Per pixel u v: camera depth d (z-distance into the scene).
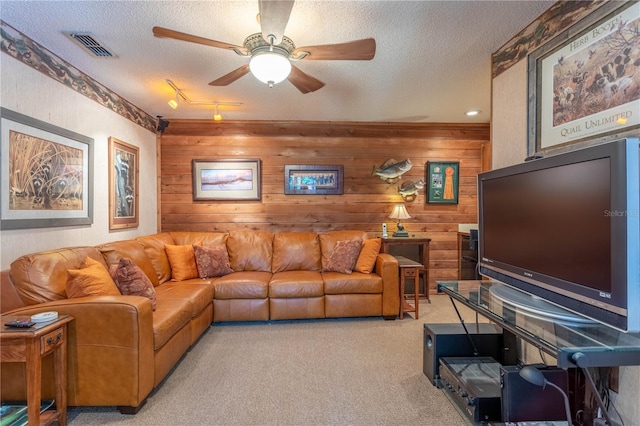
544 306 1.46
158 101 3.38
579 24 1.59
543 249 1.47
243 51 1.85
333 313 3.27
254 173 4.19
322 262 3.80
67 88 2.46
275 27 1.48
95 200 2.83
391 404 1.87
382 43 2.17
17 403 1.69
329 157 4.28
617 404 1.42
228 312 3.18
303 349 2.60
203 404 1.87
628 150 1.07
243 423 1.70
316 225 4.27
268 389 2.02
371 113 3.86
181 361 2.40
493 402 1.63
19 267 1.86
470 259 4.20
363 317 3.39
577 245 1.28
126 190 3.35
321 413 1.79
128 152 3.38
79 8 1.77
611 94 1.43
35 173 2.15
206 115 3.94
